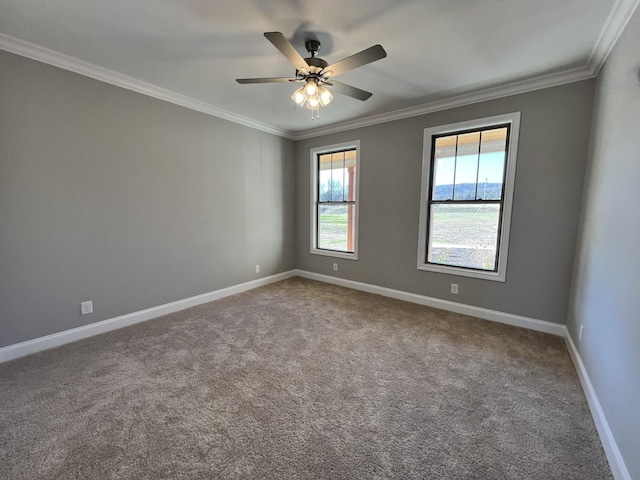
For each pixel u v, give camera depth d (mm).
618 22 1792
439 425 1674
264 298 3922
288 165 4828
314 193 4785
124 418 1701
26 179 2338
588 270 2197
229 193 3945
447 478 1348
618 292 1554
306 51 2270
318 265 4840
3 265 2273
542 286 2898
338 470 1385
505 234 3043
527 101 2830
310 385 2031
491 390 1986
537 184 2840
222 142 3799
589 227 2285
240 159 4051
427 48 2234
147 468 1383
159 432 1603
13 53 2215
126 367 2230
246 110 3676
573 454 1485
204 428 1636
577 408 1818
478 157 3244
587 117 2564
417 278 3742
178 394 1921
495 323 3117
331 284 4617
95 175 2709
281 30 2023
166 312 3338
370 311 3453
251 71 2645
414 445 1533
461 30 2004
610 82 2012
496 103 3002
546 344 2645
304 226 4957
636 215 1396
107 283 2855
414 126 3602
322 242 4867
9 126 2236
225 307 3566
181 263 3463
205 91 3094
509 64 2467
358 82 2830
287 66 2543
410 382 2072
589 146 2520
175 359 2352
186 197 3453
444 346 2600
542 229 2852
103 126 2730
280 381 2076
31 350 2426
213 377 2113
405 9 1794
